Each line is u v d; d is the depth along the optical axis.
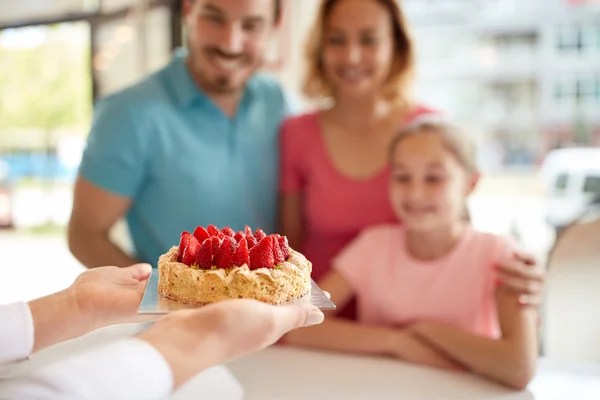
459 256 1.79
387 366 1.54
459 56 3.18
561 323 1.93
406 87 2.05
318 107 2.18
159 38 3.42
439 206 1.72
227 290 1.09
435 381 1.45
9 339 0.91
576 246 1.92
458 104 3.21
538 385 1.47
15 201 4.21
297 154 2.03
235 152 1.93
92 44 3.55
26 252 3.61
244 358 1.58
